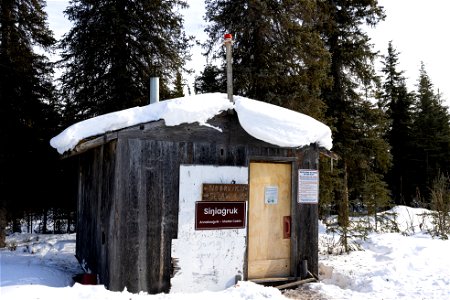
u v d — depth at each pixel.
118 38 11.88
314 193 7.79
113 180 6.17
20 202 11.48
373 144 18.03
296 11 13.73
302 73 13.70
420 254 9.27
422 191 31.06
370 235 12.21
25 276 6.62
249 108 6.86
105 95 12.30
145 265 6.12
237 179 6.98
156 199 6.29
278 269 7.41
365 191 14.43
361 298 6.58
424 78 35.38
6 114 10.83
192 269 6.46
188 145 6.60
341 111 18.12
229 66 7.18
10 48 11.35
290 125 7.12
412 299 6.42
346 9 18.89
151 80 8.54
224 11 13.97
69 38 12.54
